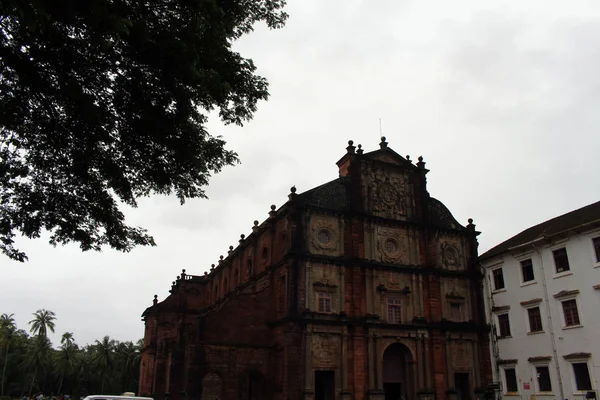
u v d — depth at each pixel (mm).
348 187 45469
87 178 16422
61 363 107812
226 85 14914
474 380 44344
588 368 38344
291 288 39531
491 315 49062
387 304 43062
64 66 13523
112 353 117000
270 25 16531
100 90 14398
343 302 41031
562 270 42406
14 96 13984
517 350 45344
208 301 67188
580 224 41062
